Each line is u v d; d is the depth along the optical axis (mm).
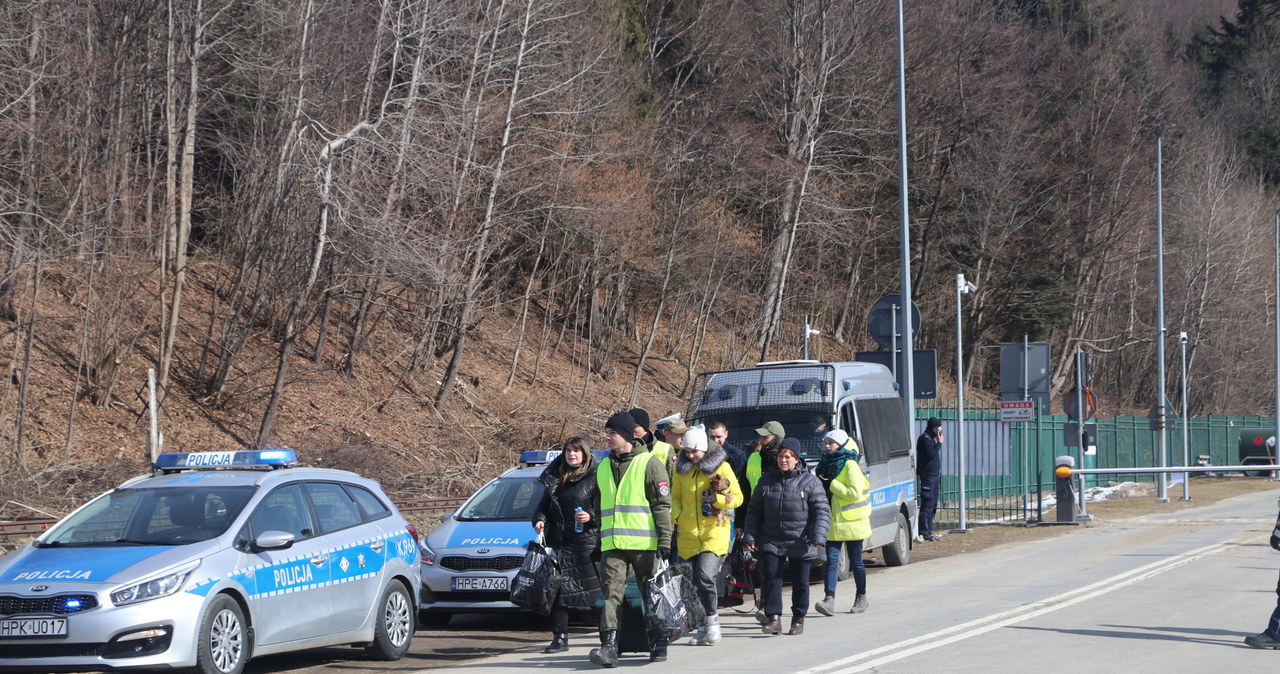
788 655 9398
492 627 12719
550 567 10141
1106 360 63625
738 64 44344
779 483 10609
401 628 10609
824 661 9000
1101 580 13930
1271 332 65312
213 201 27266
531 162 27406
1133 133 53625
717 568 10203
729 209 39094
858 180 45812
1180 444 45938
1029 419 22391
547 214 28875
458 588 12070
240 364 24531
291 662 10430
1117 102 54281
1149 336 58625
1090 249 52344
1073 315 54500
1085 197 52375
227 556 8875
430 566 12273
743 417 15477
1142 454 41656
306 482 10117
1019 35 52562
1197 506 28719
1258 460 45969
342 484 10562
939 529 22422
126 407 20938
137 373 22266
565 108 29578
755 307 39969
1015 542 19844
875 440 15930
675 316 38281
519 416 28312
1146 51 60938
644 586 9391
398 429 24812
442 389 26672
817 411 15164
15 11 20297
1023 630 10352
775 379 15742
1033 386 22656
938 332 53562
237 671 8727
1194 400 64750
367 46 26250
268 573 9148
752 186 39531
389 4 25094
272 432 22406
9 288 18906
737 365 37969
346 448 21344
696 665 9109
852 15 43375
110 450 19297
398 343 29297
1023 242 51000
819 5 42188
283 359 21547
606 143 31016
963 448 22266
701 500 10117
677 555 10227
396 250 21516
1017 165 49812
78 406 20219
